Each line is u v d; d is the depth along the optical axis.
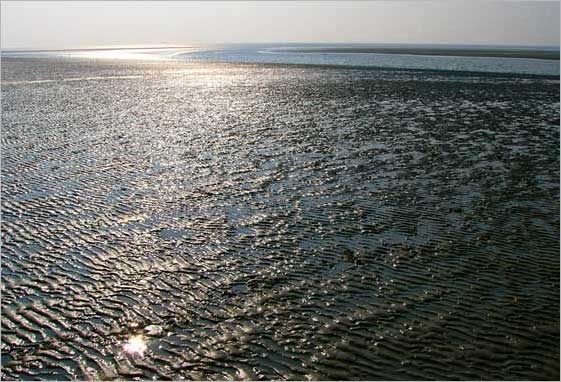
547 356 9.16
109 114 32.25
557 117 29.75
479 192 17.17
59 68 73.31
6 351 9.50
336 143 23.86
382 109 33.12
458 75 55.50
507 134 25.36
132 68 73.25
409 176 18.89
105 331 10.07
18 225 14.90
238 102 37.16
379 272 12.12
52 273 12.23
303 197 16.95
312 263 12.62
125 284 11.77
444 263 12.47
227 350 9.48
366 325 10.12
